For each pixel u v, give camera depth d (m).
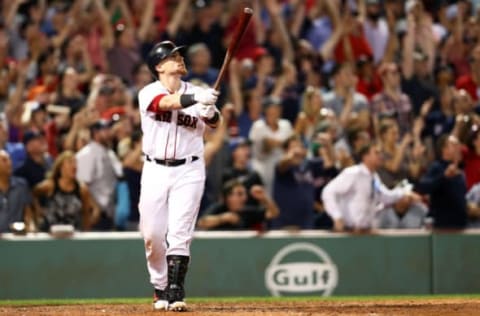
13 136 37.81
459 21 50.16
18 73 40.91
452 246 37.09
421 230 36.94
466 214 37.25
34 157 34.69
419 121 42.00
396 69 44.47
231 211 35.75
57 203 34.41
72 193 34.53
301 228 36.56
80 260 34.72
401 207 36.91
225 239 35.59
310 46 46.81
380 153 37.47
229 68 43.84
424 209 37.25
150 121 22.34
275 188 36.50
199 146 22.58
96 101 39.22
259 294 35.75
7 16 45.94
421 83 45.31
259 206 35.97
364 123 40.47
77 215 34.62
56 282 34.50
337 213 35.84
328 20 48.62
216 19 47.34
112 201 35.53
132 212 35.34
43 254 34.41
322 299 29.77
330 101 42.88
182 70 22.72
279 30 46.84
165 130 22.27
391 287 36.62
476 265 37.22
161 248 22.81
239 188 35.69
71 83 39.97
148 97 22.19
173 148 22.25
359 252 36.34
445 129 43.06
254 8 47.41
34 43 43.78
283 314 21.55
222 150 37.38
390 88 44.16
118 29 45.03
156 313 21.69
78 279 34.72
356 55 47.38
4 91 40.06
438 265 37.00
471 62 48.38
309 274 36.09
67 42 44.91
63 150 36.91
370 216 36.28
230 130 39.72
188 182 22.34
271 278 35.88
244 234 35.72
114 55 44.75
